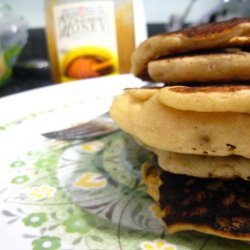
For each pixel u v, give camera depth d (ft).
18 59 1.61
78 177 0.60
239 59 0.45
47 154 0.68
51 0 1.03
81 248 0.43
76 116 0.81
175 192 0.48
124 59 1.06
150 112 0.46
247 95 0.40
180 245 0.44
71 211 0.51
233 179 0.47
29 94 0.87
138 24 1.08
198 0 1.67
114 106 0.52
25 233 0.46
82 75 1.04
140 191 0.55
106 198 0.54
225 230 0.42
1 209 0.51
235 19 0.52
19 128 0.75
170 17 1.66
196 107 0.41
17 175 0.60
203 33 0.49
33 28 1.63
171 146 0.45
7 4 1.56
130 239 0.45
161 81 0.52
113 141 0.72
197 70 0.47
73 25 1.01
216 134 0.42
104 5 1.00
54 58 1.09
